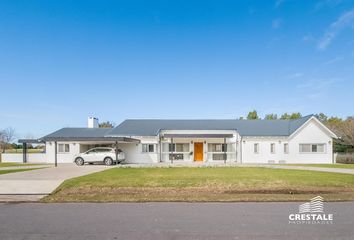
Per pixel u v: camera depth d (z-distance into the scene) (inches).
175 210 352.8
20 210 359.9
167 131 1380.4
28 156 1318.9
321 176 650.2
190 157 1349.7
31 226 287.6
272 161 1305.4
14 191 491.8
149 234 260.1
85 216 326.0
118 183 555.5
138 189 506.9
